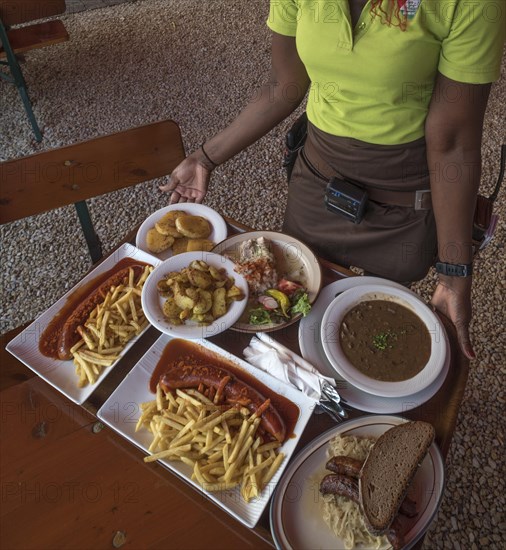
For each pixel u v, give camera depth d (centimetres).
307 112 151
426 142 127
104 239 279
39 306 252
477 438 198
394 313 120
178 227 139
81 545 89
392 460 92
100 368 113
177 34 423
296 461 97
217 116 343
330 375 112
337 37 117
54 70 397
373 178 140
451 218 125
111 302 122
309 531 90
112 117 350
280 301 122
